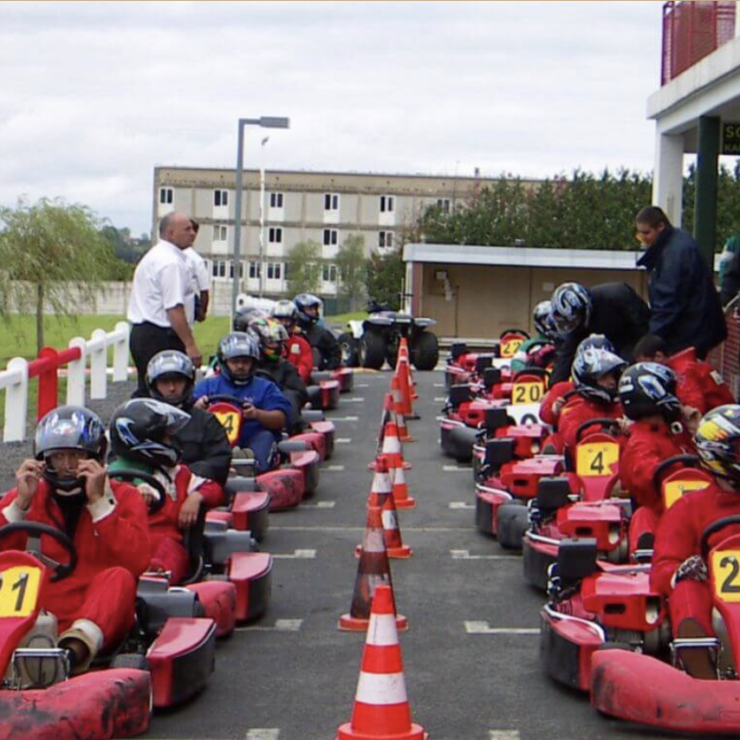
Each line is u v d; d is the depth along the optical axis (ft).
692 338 33.40
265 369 40.27
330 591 25.25
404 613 23.61
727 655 16.80
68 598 17.57
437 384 65.62
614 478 25.55
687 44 51.29
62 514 17.78
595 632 18.71
